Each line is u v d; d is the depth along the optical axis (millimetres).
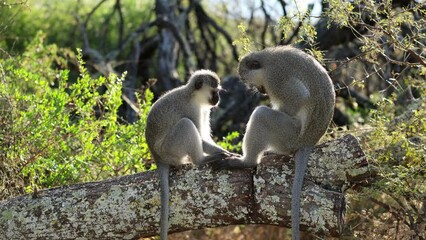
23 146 8531
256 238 10070
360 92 12461
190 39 14500
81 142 8883
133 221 6992
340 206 6664
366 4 8234
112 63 13906
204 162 7305
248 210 6859
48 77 11141
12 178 8367
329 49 12406
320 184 6867
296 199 6637
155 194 6977
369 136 7828
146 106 9578
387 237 8016
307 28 8031
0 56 11062
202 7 14656
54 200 7094
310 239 9039
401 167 7219
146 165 9734
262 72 7570
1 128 8617
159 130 7633
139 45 14383
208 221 6953
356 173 6832
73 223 7031
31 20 15078
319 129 6961
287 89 7285
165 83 13711
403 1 11312
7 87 9078
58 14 15938
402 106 9914
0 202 7227
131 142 9023
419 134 7559
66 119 8875
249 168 6961
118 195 7016
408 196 7652
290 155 7031
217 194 6891
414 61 10156
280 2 12281
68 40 15219
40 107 8789
